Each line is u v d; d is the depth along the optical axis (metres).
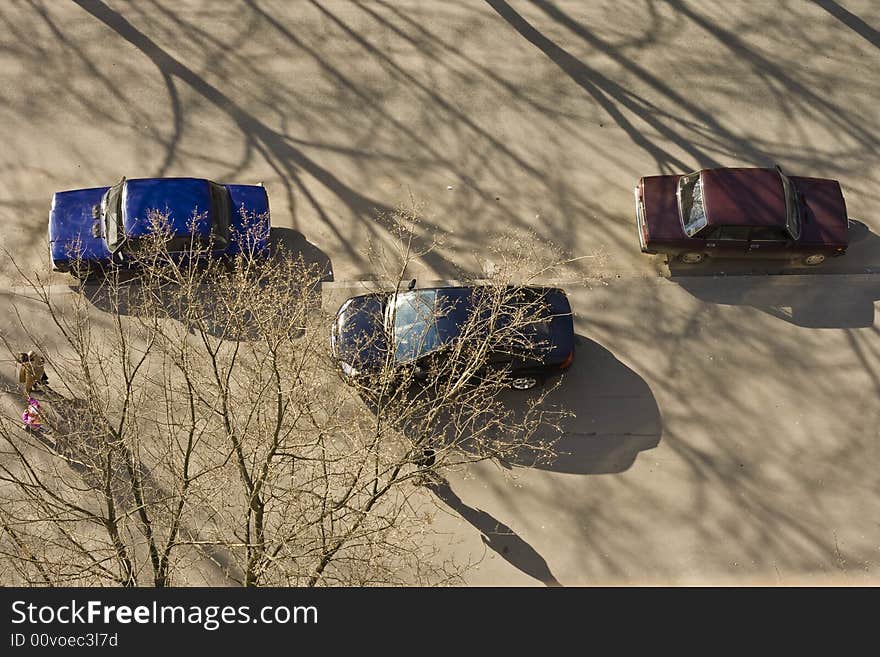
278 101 21.88
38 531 16.67
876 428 18.47
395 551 15.00
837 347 19.20
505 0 23.11
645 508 17.77
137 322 18.94
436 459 17.72
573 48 22.61
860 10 22.95
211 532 15.02
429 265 20.03
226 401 13.73
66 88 21.89
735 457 18.20
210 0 23.09
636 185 20.83
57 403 18.16
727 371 18.98
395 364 15.98
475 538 17.44
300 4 23.11
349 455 13.84
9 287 19.58
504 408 18.59
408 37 22.75
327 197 20.80
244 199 19.86
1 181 20.80
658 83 22.16
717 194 19.17
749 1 23.12
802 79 22.20
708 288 19.81
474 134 21.53
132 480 13.68
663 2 23.00
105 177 20.97
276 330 15.66
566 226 20.53
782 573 17.28
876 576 17.27
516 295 17.09
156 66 22.22
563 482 17.95
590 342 19.25
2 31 22.58
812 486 17.97
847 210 20.45
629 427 18.48
